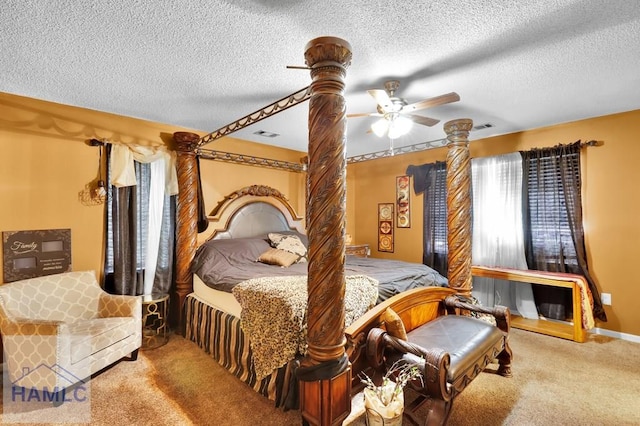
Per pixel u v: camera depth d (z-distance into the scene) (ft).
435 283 9.99
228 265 10.94
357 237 19.38
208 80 8.05
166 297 10.48
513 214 13.00
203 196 12.76
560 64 7.31
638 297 10.54
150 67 7.35
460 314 9.34
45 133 9.21
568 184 11.68
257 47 6.55
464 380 6.02
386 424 5.42
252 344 7.02
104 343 7.84
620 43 6.42
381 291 7.92
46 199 9.20
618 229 10.90
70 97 9.04
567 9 5.39
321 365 5.36
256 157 14.55
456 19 5.64
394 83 8.02
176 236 11.78
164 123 11.63
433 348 6.39
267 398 7.05
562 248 11.88
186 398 7.09
